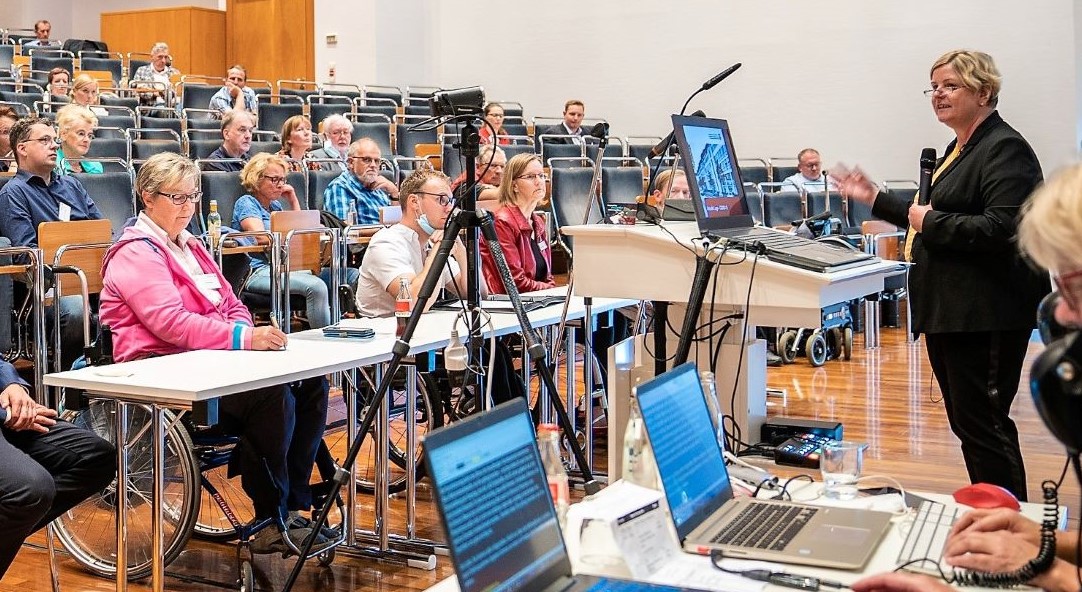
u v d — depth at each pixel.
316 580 3.22
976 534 1.48
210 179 5.63
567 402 4.35
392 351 2.94
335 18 12.20
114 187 5.18
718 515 1.72
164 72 10.98
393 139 9.04
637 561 1.47
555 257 6.79
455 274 3.93
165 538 3.21
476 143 2.81
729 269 2.37
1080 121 9.05
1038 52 9.09
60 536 3.29
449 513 1.20
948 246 2.70
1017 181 2.66
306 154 7.39
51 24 15.05
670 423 1.67
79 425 3.16
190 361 2.88
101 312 3.20
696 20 10.73
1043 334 1.17
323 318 5.33
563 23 11.47
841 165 3.01
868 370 6.61
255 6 13.29
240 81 10.20
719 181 2.64
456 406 3.90
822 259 2.36
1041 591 1.44
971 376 2.79
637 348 2.73
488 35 11.90
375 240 4.03
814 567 1.53
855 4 9.91
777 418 3.05
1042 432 4.86
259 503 3.20
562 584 1.39
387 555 3.40
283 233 5.09
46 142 4.66
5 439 2.62
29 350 4.15
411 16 12.19
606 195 6.96
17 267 3.81
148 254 3.17
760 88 10.42
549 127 9.82
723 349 2.73
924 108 9.69
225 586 3.14
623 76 11.17
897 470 4.23
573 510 1.53
